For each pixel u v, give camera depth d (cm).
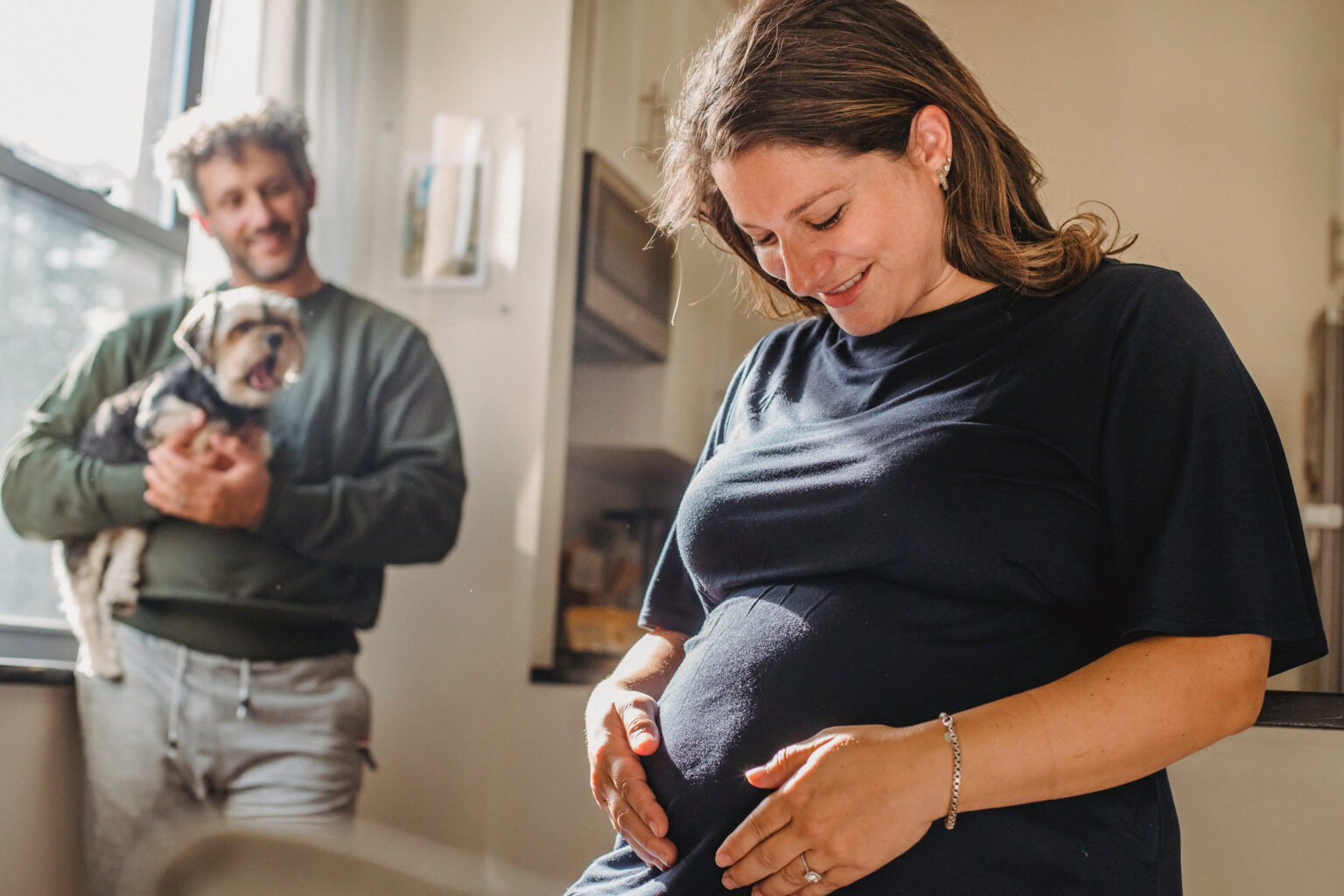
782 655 73
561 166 248
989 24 255
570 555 275
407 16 258
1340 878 131
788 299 94
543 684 231
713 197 87
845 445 75
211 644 183
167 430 181
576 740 227
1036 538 69
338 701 194
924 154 76
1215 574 64
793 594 75
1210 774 136
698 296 322
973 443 70
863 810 62
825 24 75
